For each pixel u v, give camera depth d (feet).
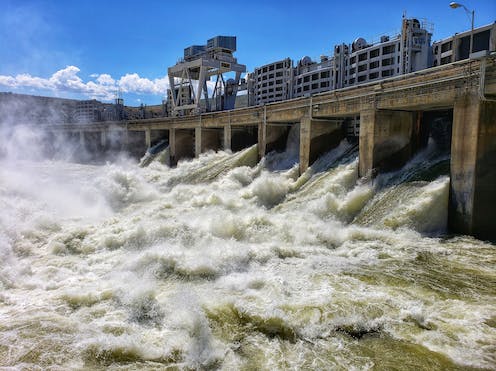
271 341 33.65
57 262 53.42
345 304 38.55
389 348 31.91
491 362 29.37
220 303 39.65
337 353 31.63
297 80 271.49
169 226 63.41
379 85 81.82
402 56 186.19
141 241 60.44
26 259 54.85
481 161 60.54
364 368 29.53
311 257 53.52
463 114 62.69
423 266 48.85
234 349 32.53
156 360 30.86
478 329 33.60
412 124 86.89
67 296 41.70
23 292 43.34
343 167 93.97
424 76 70.95
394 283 43.55
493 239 61.82
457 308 37.27
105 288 43.60
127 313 38.22
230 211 81.30
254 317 36.70
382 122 83.92
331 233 61.93
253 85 336.70
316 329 34.83
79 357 30.53
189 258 51.31
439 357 30.30
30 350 31.04
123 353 31.32
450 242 58.80
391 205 70.38
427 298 39.52
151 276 47.62
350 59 222.07
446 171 71.72
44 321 35.91
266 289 42.83
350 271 47.70
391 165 86.28
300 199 86.63
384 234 62.54
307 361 30.73
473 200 60.90
